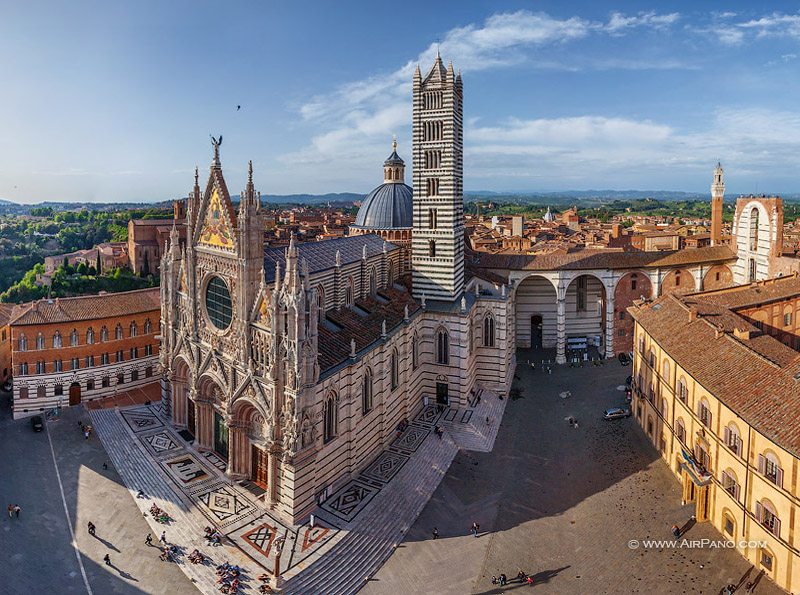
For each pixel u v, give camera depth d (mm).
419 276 101562
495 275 124250
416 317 95625
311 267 82750
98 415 95500
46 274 183125
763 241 131500
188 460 80062
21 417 96250
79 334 100312
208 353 78250
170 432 88625
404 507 71250
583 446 88312
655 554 62500
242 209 69312
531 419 98562
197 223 77875
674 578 58594
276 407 66125
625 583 58344
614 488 76000
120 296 108500
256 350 69812
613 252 134250
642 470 80125
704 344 74500
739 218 138500
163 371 90438
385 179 119625
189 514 67625
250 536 63500
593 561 61938
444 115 96688
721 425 64688
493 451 87250
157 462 79438
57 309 100062
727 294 103562
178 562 60188
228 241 72938
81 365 100875
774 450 55625
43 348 97188
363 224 117062
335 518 67312
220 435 80938
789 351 74375
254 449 74125
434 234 99688
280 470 67625
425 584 59062
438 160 98125
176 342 87438
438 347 99312
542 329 139250
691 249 139000
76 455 82562
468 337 98938
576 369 124125
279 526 65375
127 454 81938
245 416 73812
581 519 69562
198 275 79562
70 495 72438
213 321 79000
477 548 64625
